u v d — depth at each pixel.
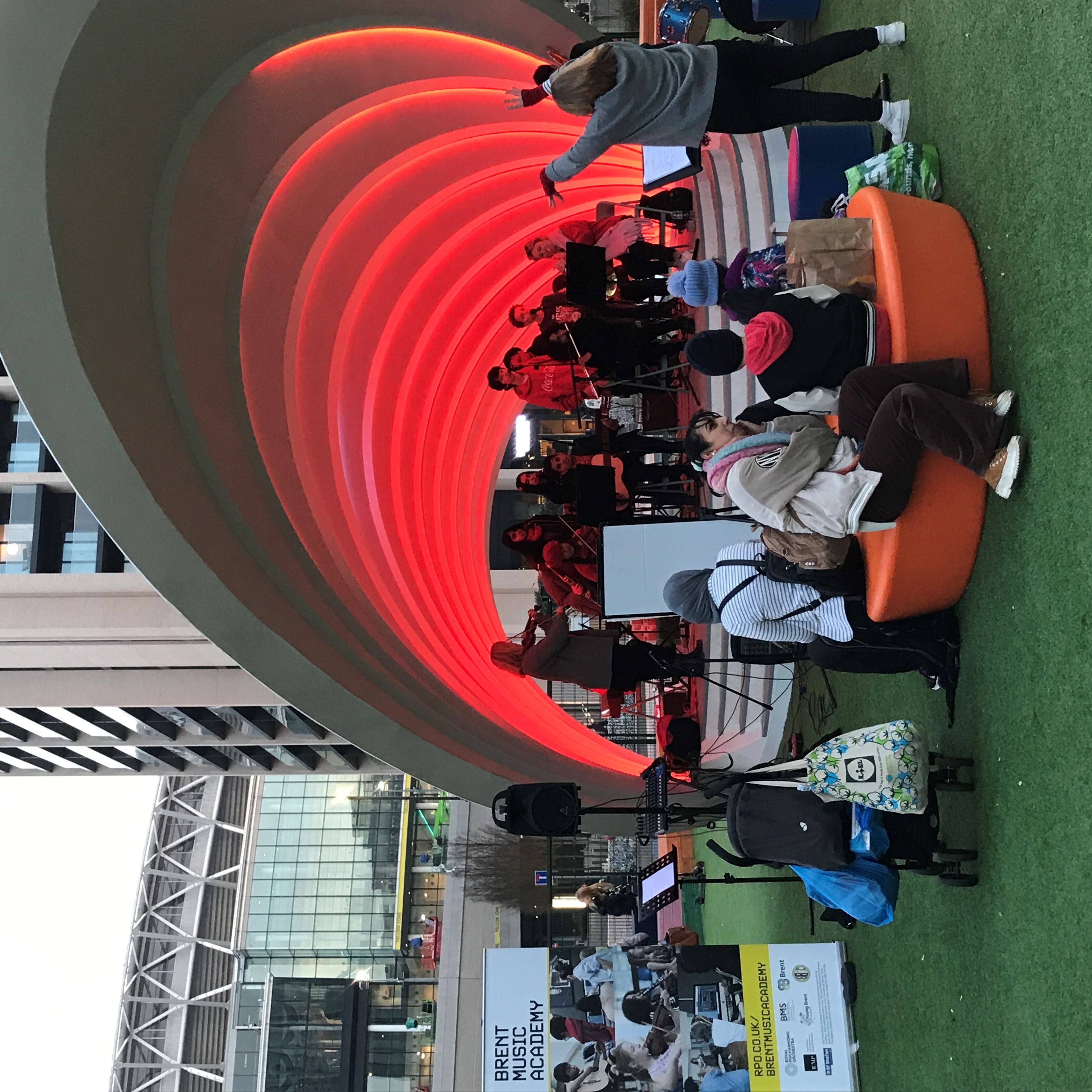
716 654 7.63
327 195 6.88
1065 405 3.12
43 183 3.98
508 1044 5.50
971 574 3.85
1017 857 3.48
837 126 5.29
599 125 4.32
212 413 5.09
